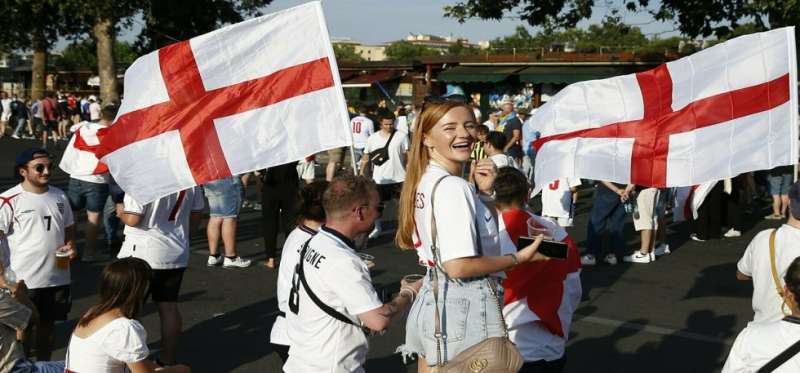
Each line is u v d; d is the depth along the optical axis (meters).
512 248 4.23
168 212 5.97
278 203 9.54
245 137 5.57
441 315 3.31
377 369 6.14
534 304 4.21
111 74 29.08
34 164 5.70
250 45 5.57
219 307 7.91
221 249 10.87
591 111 5.67
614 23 17.12
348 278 3.47
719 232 11.98
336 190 3.59
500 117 16.77
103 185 9.83
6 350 4.53
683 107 5.50
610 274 9.55
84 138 9.77
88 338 4.12
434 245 3.30
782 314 4.21
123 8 27.55
